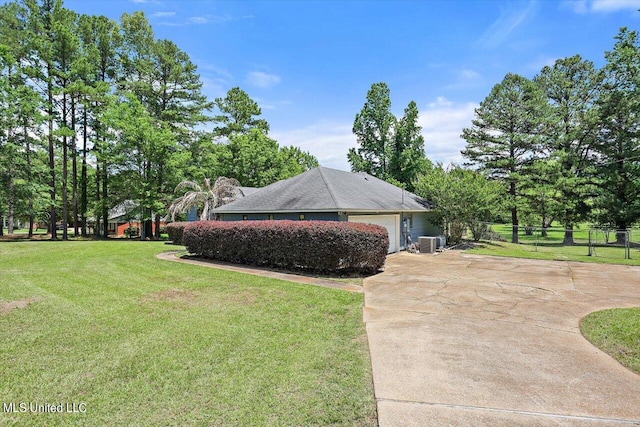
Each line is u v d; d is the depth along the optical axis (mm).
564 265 11781
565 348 4395
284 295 7145
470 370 3771
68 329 5090
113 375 3695
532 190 24438
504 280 8953
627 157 22484
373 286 8164
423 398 3203
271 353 4254
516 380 3541
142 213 23828
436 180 19266
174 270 9977
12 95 19578
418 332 4992
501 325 5316
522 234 33812
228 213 15281
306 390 3381
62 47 21812
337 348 4414
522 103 24281
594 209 23625
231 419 2920
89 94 22172
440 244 17219
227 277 8930
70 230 41125
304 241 9648
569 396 3229
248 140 32875
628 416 2904
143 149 23422
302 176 16312
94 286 7965
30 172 21328
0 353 4242
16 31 20781
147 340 4664
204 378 3625
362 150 35938
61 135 22016
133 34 26031
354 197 14148
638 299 6977
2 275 9227
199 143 29188
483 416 2904
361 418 2926
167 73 27281
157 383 3527
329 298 6914
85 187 26297
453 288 7969
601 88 24094
